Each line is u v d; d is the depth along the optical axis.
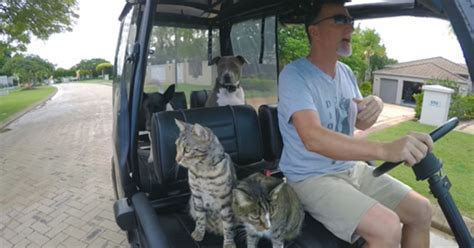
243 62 3.61
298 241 1.69
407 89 19.66
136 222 1.78
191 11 3.41
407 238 1.80
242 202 1.60
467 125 7.58
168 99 3.45
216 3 3.12
